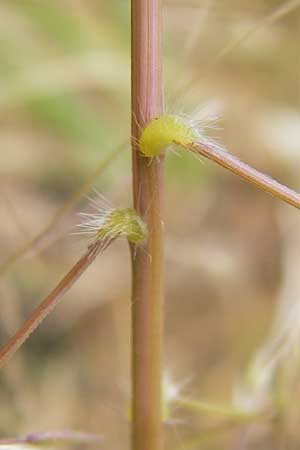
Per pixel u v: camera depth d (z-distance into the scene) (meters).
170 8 0.16
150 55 0.08
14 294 0.14
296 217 0.15
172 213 0.16
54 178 0.16
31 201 0.15
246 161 0.17
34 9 0.16
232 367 0.14
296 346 0.11
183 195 0.16
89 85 0.16
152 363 0.08
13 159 0.15
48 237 0.12
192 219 0.16
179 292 0.15
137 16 0.08
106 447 0.13
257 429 0.12
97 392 0.14
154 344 0.08
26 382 0.13
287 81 0.17
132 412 0.09
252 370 0.11
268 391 0.11
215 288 0.15
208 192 0.16
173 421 0.09
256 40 0.16
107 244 0.08
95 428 0.13
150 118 0.08
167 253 0.15
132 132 0.08
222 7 0.16
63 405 0.13
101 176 0.15
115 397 0.14
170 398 0.10
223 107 0.16
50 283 0.14
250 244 0.16
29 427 0.12
